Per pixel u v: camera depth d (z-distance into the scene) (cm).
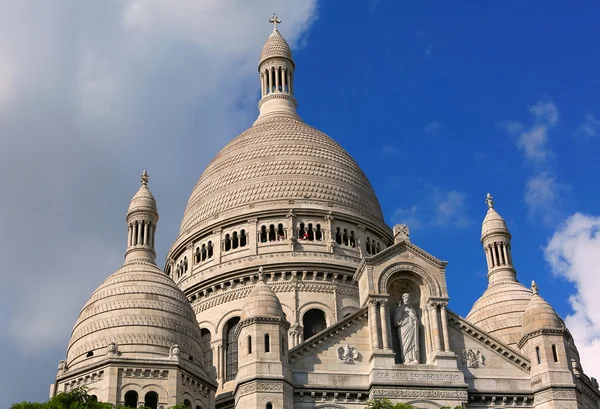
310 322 10306
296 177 11188
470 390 7969
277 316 7844
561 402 7912
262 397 7488
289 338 9994
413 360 7981
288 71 13075
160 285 9175
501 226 10962
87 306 9062
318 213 10912
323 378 7838
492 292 10538
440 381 7881
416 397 7788
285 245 10650
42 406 6700
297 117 12650
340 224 10969
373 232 11225
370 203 11475
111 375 8294
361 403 7806
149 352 8600
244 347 7738
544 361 8081
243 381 7562
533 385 8062
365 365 7975
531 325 8281
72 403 6881
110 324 8769
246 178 11275
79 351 8731
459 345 8188
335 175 11388
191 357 8819
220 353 10131
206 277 10588
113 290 9062
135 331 8706
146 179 10350
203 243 11038
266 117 12512
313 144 11681
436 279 8331
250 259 10544
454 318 8256
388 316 8119
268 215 10850
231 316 10294
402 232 8512
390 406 6975
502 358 8188
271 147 11581
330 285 10431
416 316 8206
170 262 11469
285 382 7612
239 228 10888
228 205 11094
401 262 8344
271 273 10419
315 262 10475
